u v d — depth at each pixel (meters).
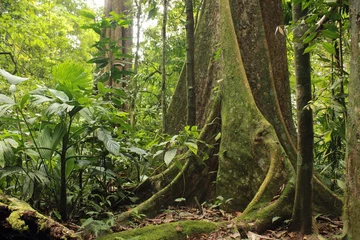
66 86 3.58
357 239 2.45
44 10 11.03
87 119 3.59
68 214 3.94
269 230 3.55
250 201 4.25
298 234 3.35
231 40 5.00
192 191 4.77
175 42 9.77
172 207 4.51
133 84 7.65
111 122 3.88
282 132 4.69
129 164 5.04
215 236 3.32
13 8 10.00
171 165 5.10
